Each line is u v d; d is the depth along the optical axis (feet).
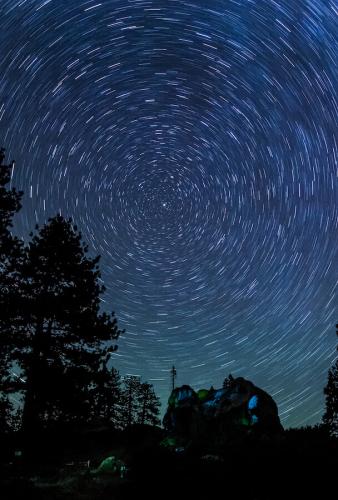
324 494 25.66
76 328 60.54
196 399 60.95
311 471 27.09
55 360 59.62
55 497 33.86
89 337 60.64
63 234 65.57
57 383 56.54
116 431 78.07
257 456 30.14
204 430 54.90
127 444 72.23
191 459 32.94
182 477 30.27
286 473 27.48
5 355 55.93
